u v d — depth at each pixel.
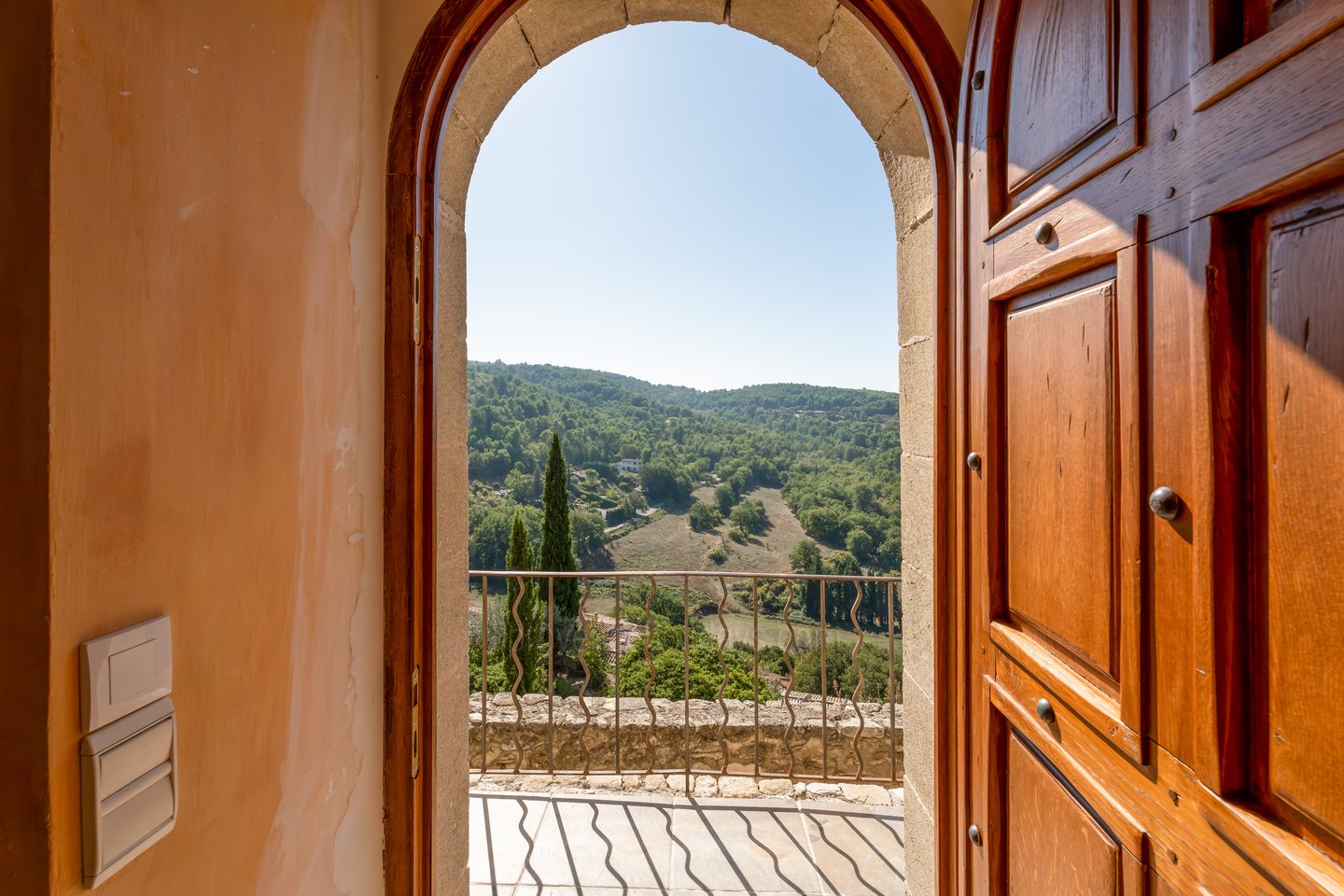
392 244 1.13
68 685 0.49
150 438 0.58
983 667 1.05
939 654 1.19
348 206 1.01
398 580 1.12
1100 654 0.75
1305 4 0.49
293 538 0.84
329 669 0.94
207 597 0.66
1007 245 0.95
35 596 0.47
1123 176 0.70
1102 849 0.74
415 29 1.15
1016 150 0.94
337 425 0.97
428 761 1.16
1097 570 0.76
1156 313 0.65
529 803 2.26
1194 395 0.60
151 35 0.58
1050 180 0.85
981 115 1.04
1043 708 0.86
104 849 0.52
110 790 0.53
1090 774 0.77
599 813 2.20
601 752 2.70
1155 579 0.66
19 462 0.47
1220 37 0.57
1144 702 0.67
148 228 0.58
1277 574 0.53
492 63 1.33
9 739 0.47
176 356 0.62
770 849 2.01
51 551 0.48
